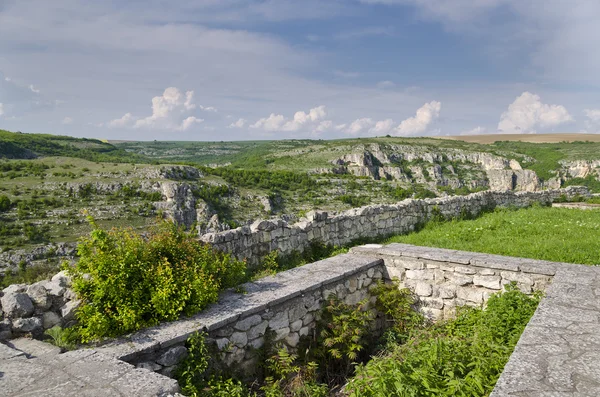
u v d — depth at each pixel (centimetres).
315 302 607
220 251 670
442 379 382
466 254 744
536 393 272
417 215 1344
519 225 1159
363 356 655
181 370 420
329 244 995
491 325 527
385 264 779
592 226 1097
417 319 699
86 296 458
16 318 430
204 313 488
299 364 546
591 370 302
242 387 450
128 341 418
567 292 501
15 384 317
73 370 342
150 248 521
